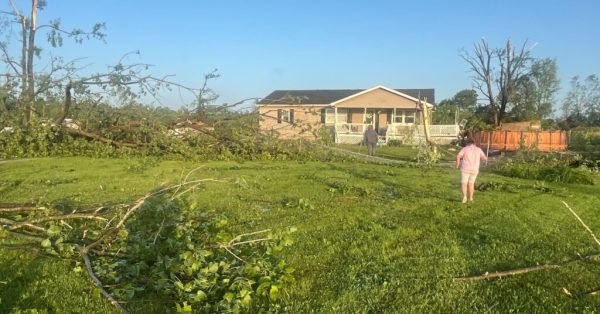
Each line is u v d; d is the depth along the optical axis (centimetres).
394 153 2653
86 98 1641
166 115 1703
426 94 4441
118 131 1688
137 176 1183
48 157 1584
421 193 1060
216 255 503
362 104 4219
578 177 1395
